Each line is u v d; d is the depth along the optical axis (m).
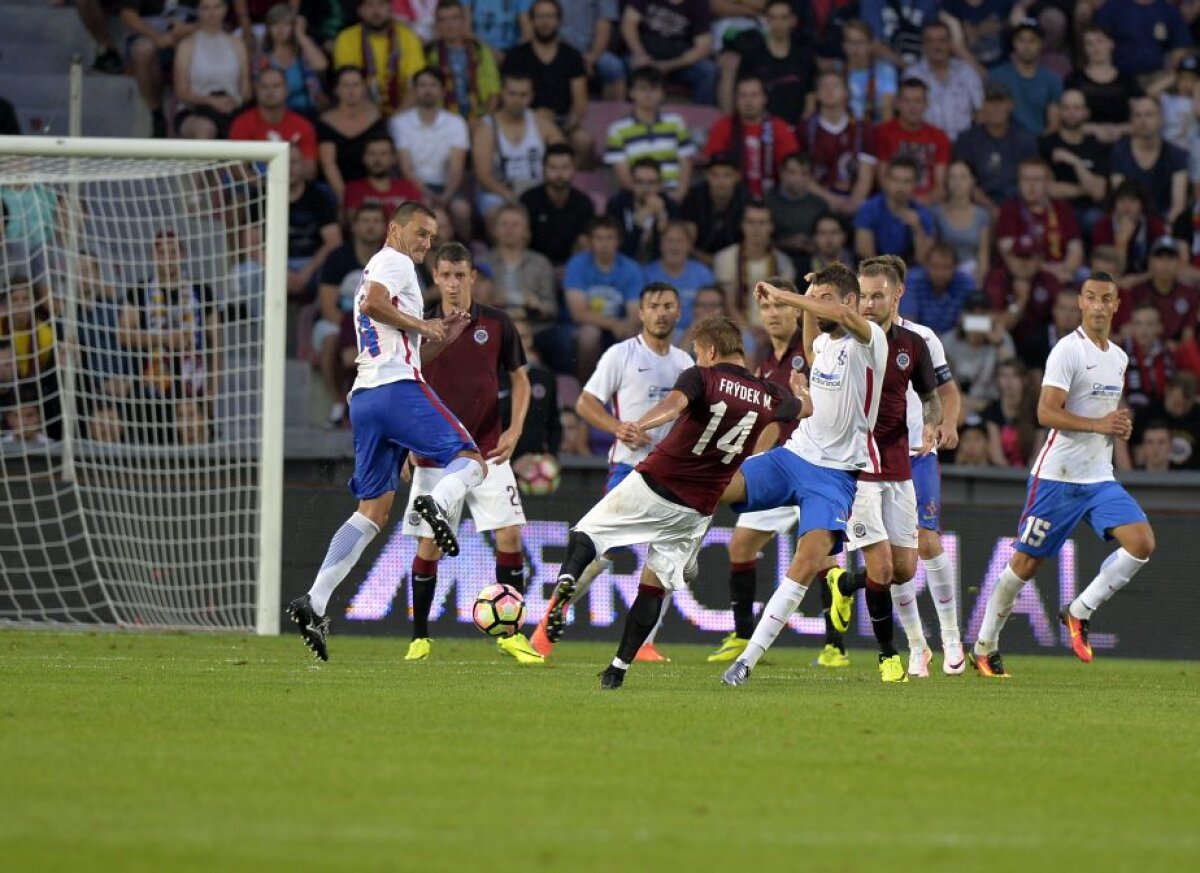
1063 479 36.50
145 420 49.44
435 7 64.31
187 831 14.63
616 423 39.59
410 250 30.58
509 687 28.77
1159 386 59.09
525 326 57.03
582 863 13.60
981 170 64.00
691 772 18.62
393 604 47.84
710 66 66.44
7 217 51.12
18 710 23.23
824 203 61.84
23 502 47.53
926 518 36.16
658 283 39.50
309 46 62.78
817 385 30.66
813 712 25.30
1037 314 61.44
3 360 51.97
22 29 64.62
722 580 48.53
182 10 64.69
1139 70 67.31
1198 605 49.50
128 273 56.56
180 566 48.72
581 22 66.31
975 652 37.19
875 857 14.12
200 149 43.84
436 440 30.23
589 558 27.81
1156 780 18.91
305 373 58.78
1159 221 63.56
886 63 65.69
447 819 15.48
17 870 12.95
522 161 62.66
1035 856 14.32
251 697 25.73
